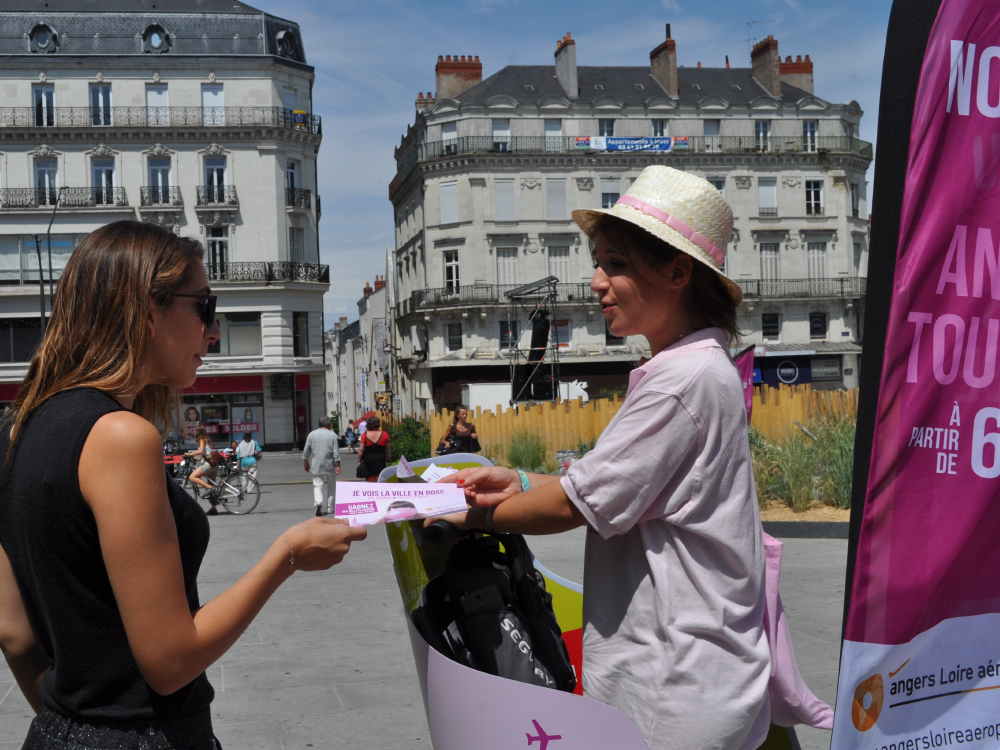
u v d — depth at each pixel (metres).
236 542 10.74
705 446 1.48
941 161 1.51
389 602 6.69
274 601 6.75
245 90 39.00
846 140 45.19
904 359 1.51
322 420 14.70
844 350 44.31
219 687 4.56
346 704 4.26
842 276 44.97
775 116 44.59
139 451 1.20
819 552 8.20
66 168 37.78
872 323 1.50
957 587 1.59
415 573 1.88
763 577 1.56
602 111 43.28
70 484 1.19
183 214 38.59
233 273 38.94
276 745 3.73
